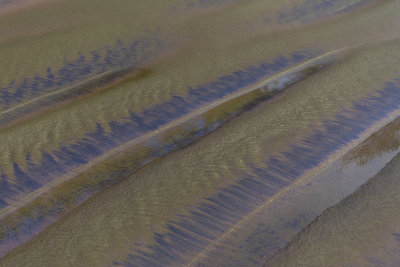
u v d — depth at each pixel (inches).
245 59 446.9
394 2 592.1
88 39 493.0
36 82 409.4
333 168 292.4
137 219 255.4
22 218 259.3
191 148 315.9
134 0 606.9
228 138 323.6
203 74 418.9
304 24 535.5
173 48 475.8
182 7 587.5
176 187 278.7
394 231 240.1
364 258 225.3
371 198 265.3
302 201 266.5
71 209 265.6
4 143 319.9
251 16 559.5
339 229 243.9
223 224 252.1
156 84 402.0
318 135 322.7
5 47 470.9
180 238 243.4
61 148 316.2
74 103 376.2
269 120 342.3
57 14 558.9
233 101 375.6
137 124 344.8
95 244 239.9
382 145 313.4
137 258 231.8
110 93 389.1
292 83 401.1
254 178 284.2
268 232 245.9
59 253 235.1
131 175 292.0
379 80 392.5
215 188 276.8
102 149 317.4
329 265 222.5
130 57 457.1
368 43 473.7
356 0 609.9
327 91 378.9
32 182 286.0
